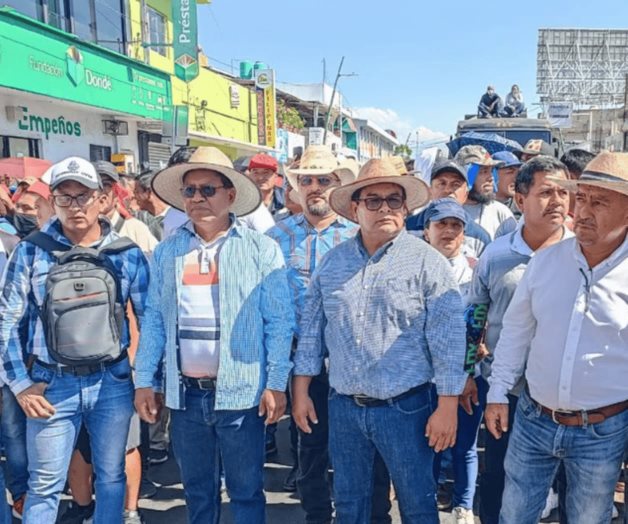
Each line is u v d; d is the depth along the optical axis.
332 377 2.66
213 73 17.64
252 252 2.82
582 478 2.38
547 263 2.41
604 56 37.28
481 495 3.12
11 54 8.37
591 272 2.28
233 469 2.85
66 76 9.80
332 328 2.64
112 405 2.92
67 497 3.98
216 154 2.75
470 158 4.40
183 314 2.78
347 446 2.67
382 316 2.51
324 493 3.43
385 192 2.52
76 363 2.78
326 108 32.00
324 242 3.45
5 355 2.82
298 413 2.81
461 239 3.35
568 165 3.93
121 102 11.70
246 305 2.77
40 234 2.92
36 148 10.55
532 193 2.76
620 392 2.29
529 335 2.55
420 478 2.59
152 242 4.34
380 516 3.29
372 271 2.54
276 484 4.14
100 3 12.39
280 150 24.11
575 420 2.34
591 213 2.18
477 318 2.97
